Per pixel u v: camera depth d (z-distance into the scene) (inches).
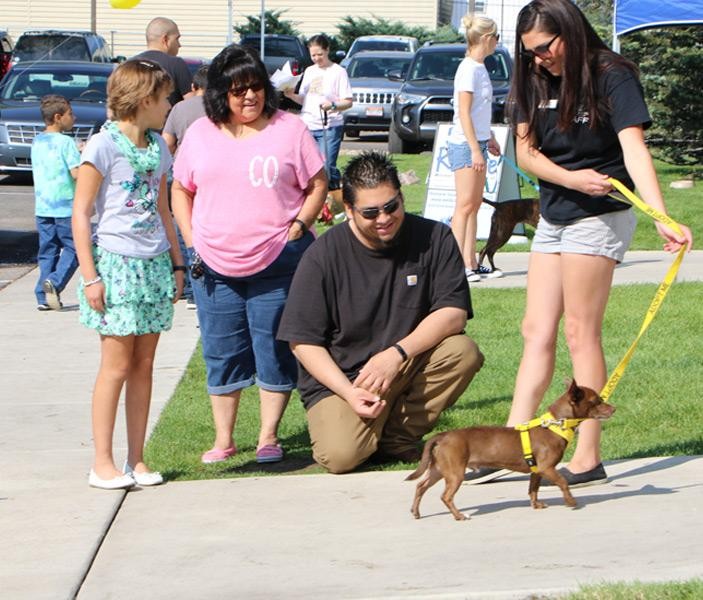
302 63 1352.1
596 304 215.8
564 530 192.5
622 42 840.9
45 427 296.8
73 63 895.1
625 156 203.6
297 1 1790.1
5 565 193.0
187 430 292.2
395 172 230.5
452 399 248.1
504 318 406.3
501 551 182.7
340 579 174.2
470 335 380.8
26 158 835.4
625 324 384.2
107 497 231.5
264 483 238.4
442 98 984.3
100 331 233.8
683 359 335.6
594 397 198.7
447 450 199.6
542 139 214.2
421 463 202.7
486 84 458.6
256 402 323.6
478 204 471.5
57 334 413.7
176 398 323.0
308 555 187.8
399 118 990.4
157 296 237.0
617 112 203.8
